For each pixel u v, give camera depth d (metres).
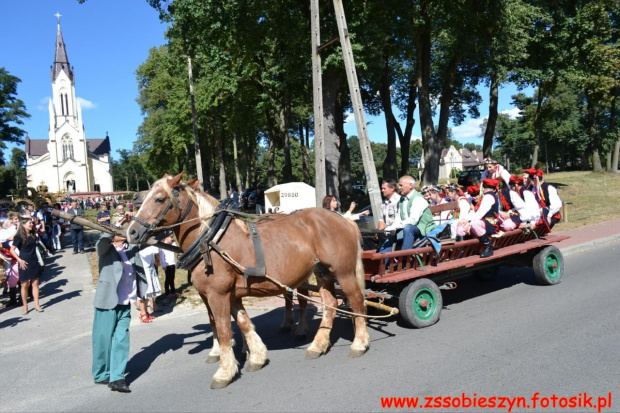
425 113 19.69
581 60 22.50
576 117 53.28
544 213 8.34
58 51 79.62
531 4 20.27
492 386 4.30
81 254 15.09
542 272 7.97
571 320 6.10
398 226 6.59
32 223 8.59
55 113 78.81
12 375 5.51
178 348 6.17
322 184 9.69
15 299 9.06
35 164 77.75
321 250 5.31
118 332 4.95
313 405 4.16
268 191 17.20
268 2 15.62
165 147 45.41
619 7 23.72
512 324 6.10
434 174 19.77
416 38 19.27
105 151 93.94
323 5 15.65
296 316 7.50
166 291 8.87
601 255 10.89
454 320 6.48
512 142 73.94
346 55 9.12
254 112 30.53
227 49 17.77
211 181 46.38
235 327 7.02
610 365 4.62
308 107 32.56
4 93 38.03
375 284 6.54
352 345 5.43
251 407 4.23
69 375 5.43
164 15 16.75
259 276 4.92
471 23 17.84
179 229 5.03
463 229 7.04
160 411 4.32
